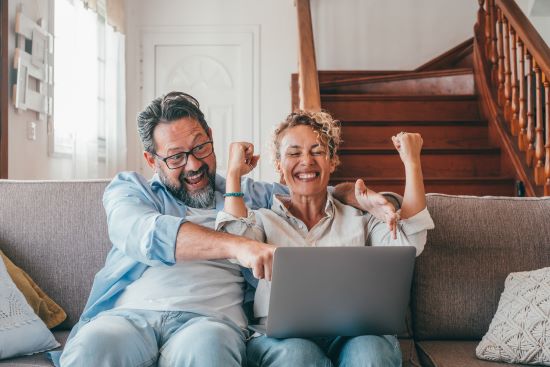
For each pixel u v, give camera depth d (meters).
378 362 1.29
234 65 5.18
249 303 1.66
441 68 5.02
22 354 1.56
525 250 1.82
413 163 1.59
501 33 3.85
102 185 1.94
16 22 3.16
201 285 1.55
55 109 3.84
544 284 1.60
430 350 1.66
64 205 1.91
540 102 3.21
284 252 1.24
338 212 1.67
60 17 3.91
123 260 1.60
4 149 3.05
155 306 1.50
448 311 1.78
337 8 5.24
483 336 1.75
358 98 4.29
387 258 1.28
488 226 1.83
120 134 4.61
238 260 1.37
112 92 4.37
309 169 1.60
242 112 5.16
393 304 1.33
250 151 1.63
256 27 5.16
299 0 3.87
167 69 5.17
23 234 1.88
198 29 5.16
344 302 1.30
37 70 3.39
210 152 1.73
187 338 1.30
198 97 5.18
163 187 1.74
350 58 5.24
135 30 5.15
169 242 1.44
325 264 1.26
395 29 5.23
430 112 4.30
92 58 3.96
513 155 3.60
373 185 3.61
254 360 1.39
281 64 5.17
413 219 1.56
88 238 1.88
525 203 1.89
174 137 1.68
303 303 1.29
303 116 1.64
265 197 1.81
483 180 3.61
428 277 1.80
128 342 1.32
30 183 1.95
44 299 1.79
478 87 4.29
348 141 4.08
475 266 1.80
